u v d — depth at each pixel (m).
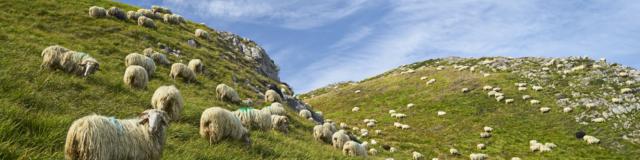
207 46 47.69
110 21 41.81
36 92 11.71
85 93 15.67
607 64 73.44
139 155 8.03
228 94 27.56
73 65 18.31
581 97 60.00
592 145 47.56
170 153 9.99
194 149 11.45
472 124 56.34
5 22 31.09
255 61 53.84
